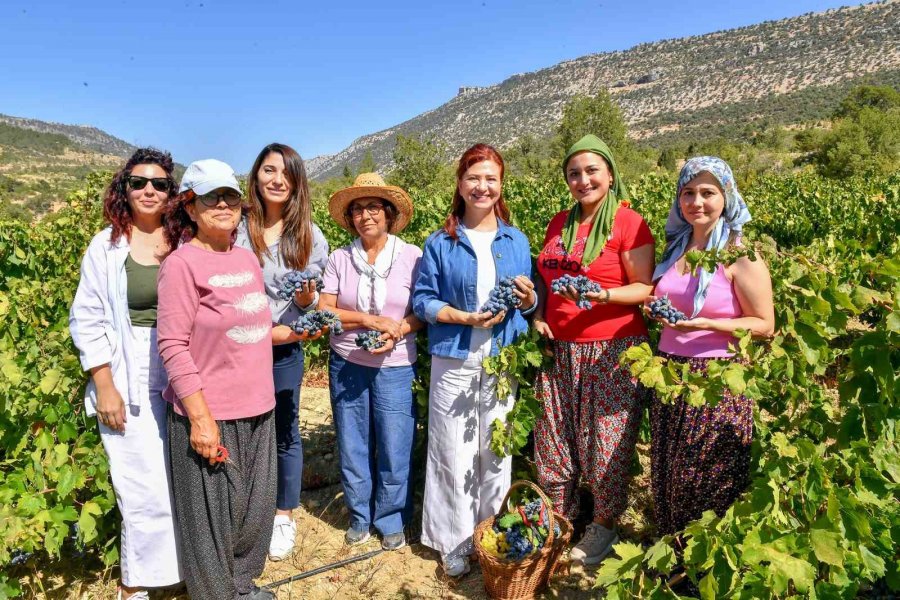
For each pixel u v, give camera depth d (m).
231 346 2.58
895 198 10.18
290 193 3.10
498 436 3.07
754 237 3.44
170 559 2.86
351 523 3.57
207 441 2.50
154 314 2.75
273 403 2.79
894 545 2.15
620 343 2.99
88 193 6.44
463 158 2.98
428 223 8.28
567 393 3.15
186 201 2.56
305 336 2.93
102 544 3.23
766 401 3.13
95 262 2.63
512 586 2.90
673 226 2.84
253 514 2.79
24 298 4.54
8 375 2.87
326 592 3.13
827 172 47.19
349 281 3.27
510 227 3.15
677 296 2.71
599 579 1.96
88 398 2.77
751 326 2.52
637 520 3.58
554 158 44.50
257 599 2.89
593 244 2.96
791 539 1.86
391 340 3.16
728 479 2.67
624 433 3.03
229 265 2.59
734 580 1.79
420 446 3.98
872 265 2.44
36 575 3.08
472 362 3.07
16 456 2.92
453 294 3.04
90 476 3.02
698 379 2.30
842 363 4.40
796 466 2.11
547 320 3.19
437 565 3.32
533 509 3.06
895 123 50.34
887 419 2.28
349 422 3.38
